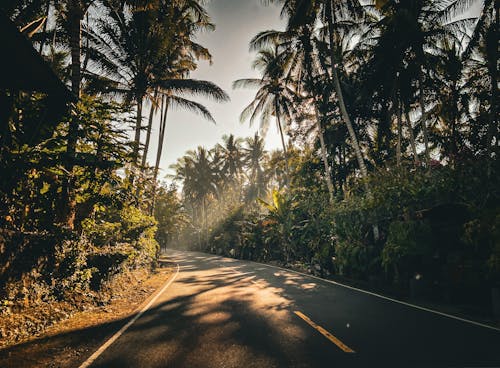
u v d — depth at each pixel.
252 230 28.61
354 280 11.81
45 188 7.70
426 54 17.09
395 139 22.92
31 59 5.71
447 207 8.16
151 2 13.09
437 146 23.52
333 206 14.20
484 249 7.10
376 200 10.67
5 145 6.76
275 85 24.94
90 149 9.00
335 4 16.86
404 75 15.77
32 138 7.58
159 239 28.62
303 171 24.11
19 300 5.64
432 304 7.26
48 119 7.93
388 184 10.66
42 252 6.45
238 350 4.27
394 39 14.95
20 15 8.54
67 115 7.84
